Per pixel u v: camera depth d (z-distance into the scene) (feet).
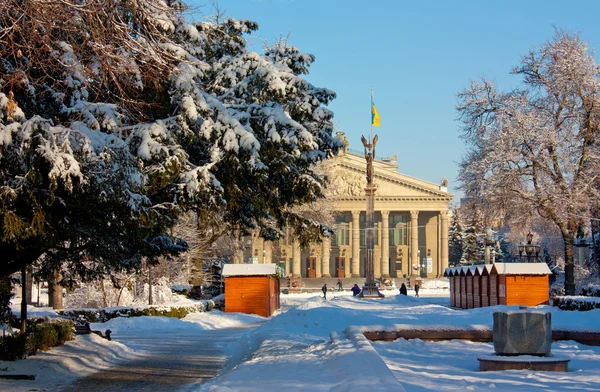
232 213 71.00
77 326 76.38
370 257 196.34
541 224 177.47
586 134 150.82
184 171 55.77
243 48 68.95
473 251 414.00
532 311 44.24
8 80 45.80
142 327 109.40
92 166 45.85
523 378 37.37
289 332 72.02
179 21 57.57
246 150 56.18
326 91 65.67
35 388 47.16
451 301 181.57
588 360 47.21
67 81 47.88
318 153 64.23
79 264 69.77
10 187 43.09
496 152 152.97
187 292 171.83
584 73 150.20
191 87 54.85
